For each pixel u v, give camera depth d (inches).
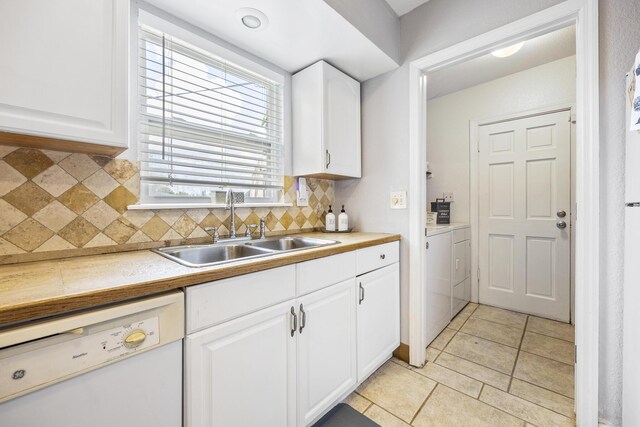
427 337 78.9
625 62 44.7
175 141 57.1
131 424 28.5
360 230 82.8
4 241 38.0
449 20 64.3
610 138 45.9
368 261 61.7
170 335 30.9
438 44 66.0
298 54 67.2
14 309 22.0
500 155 109.3
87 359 25.5
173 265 37.1
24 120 30.8
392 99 74.9
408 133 71.7
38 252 40.4
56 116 33.0
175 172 55.1
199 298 33.3
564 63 94.4
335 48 64.6
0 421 21.9
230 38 60.7
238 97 66.6
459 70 101.5
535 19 52.8
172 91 55.9
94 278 30.3
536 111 99.9
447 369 68.8
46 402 23.8
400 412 54.6
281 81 74.3
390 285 69.1
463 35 62.1
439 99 125.3
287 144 75.8
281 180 75.2
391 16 69.7
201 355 33.5
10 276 31.4
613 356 46.3
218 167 62.8
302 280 46.3
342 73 74.5
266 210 71.5
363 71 75.5
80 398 25.5
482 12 59.6
